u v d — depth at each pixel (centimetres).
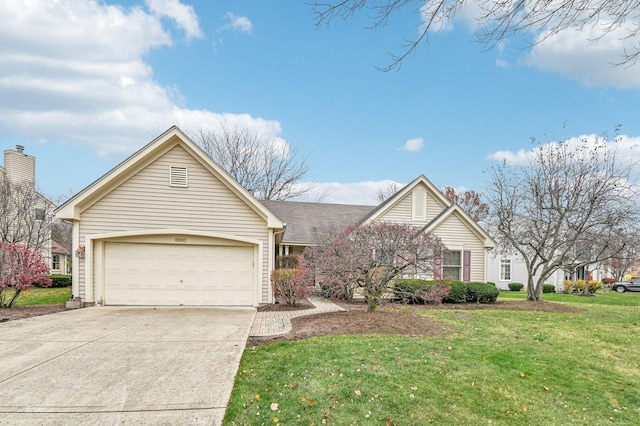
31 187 2294
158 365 532
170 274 1149
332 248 907
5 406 397
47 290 1719
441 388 468
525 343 692
